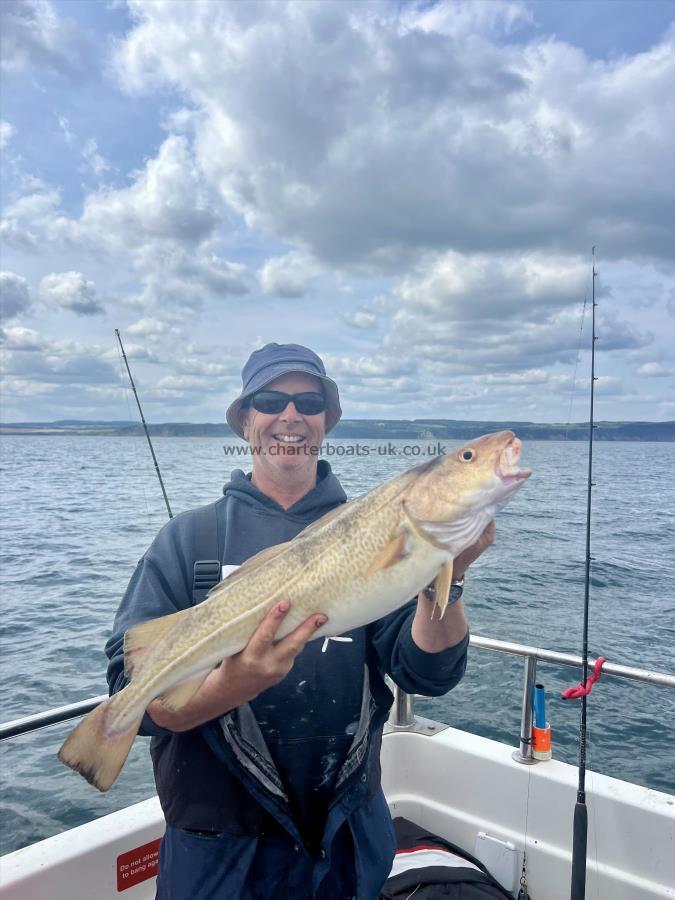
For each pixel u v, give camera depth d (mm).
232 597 2078
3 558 13805
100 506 22219
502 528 17047
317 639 2178
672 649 7867
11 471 40125
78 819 4711
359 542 2041
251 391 2547
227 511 2420
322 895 2049
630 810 2826
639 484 33062
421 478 2109
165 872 2080
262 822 2012
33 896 2484
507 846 3059
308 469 2559
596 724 5836
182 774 2051
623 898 2787
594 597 10109
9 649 8258
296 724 2090
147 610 2162
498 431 2219
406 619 2270
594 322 4074
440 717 5922
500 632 8375
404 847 3078
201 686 1904
